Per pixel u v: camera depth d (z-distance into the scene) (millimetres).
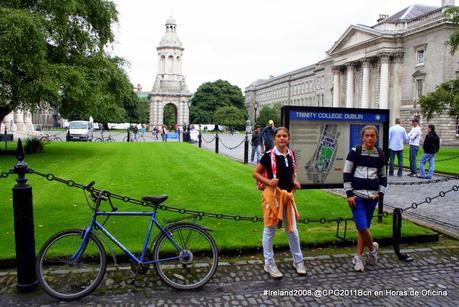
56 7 19094
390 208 9812
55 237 5098
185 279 5484
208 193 10836
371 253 6160
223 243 6551
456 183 13977
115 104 23734
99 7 21688
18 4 18797
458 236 7559
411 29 53094
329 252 6699
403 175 16203
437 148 15031
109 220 7801
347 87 66062
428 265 6281
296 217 5820
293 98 111188
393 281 5684
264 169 5820
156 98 89438
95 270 5555
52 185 11531
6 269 5781
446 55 47688
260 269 5938
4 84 17922
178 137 51719
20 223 5102
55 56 20641
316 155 7871
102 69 21469
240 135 69062
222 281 5531
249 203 9609
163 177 13625
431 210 9711
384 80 56562
